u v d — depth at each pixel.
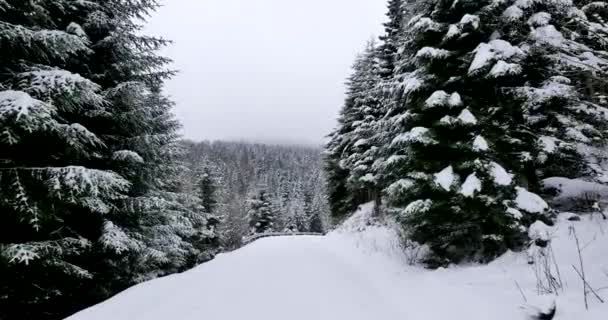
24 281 6.90
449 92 7.72
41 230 7.23
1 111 5.14
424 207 7.05
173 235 11.50
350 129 25.52
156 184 11.51
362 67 25.25
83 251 7.57
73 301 8.09
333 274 7.39
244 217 50.22
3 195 5.96
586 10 8.56
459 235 7.20
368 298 5.57
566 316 3.95
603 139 7.77
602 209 6.87
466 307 4.73
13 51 6.69
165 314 4.81
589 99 7.97
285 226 62.03
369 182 19.20
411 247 8.90
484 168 6.80
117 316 4.89
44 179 6.48
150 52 10.20
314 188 85.38
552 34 7.00
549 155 7.32
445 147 7.45
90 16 8.65
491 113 7.32
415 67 8.60
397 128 8.67
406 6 8.87
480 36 7.45
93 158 8.71
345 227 21.16
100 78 9.24
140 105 9.84
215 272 7.83
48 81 6.15
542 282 5.08
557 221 6.83
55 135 6.84
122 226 9.52
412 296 5.59
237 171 102.06
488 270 6.21
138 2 9.98
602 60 7.43
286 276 7.11
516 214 6.27
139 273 11.00
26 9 6.59
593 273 4.85
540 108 7.52
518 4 7.21
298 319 4.53
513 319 4.10
